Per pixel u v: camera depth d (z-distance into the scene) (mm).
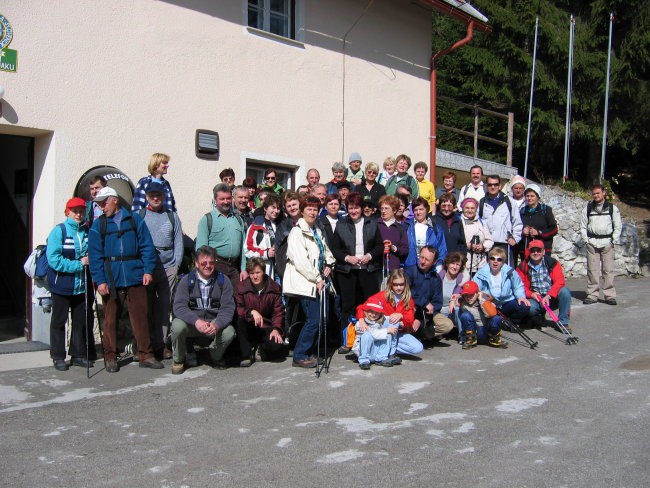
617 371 6289
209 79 8734
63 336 6383
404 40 12055
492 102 22219
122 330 7234
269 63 9539
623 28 20094
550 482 3857
